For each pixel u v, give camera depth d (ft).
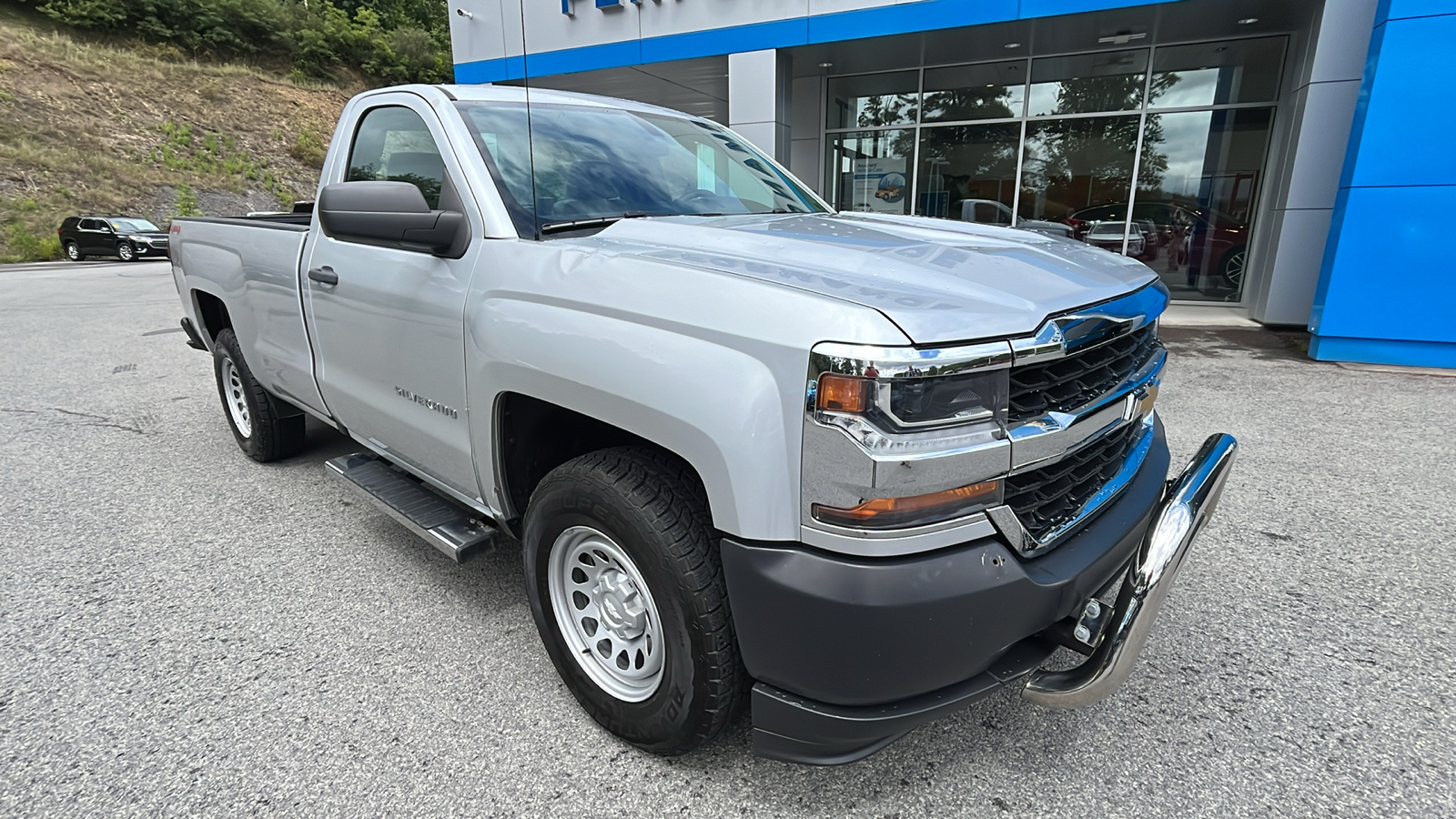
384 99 9.46
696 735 6.35
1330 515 12.23
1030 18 28.43
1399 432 16.48
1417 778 6.77
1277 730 7.41
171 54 146.30
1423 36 21.01
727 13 32.17
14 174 94.32
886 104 38.14
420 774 6.82
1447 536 11.46
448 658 8.54
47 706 7.68
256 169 123.24
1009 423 5.41
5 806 6.40
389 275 8.53
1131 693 7.98
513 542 11.50
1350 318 23.26
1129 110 34.42
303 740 7.23
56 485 13.64
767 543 5.36
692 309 5.68
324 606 9.61
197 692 7.92
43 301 42.57
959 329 5.06
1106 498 6.73
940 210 38.60
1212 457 6.86
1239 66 32.24
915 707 5.43
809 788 6.68
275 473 14.23
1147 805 6.49
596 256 6.61
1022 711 7.73
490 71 28.32
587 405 6.26
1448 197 21.59
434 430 8.38
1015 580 5.38
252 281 11.86
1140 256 35.91
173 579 10.28
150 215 101.04
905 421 4.90
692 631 5.97
